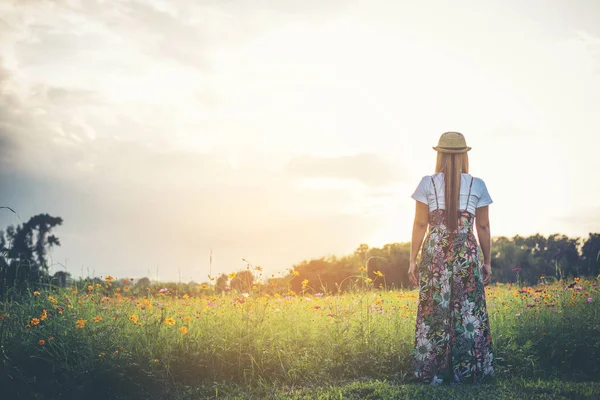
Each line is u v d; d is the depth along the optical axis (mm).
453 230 4938
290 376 5230
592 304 6359
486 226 5113
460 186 5004
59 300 6055
